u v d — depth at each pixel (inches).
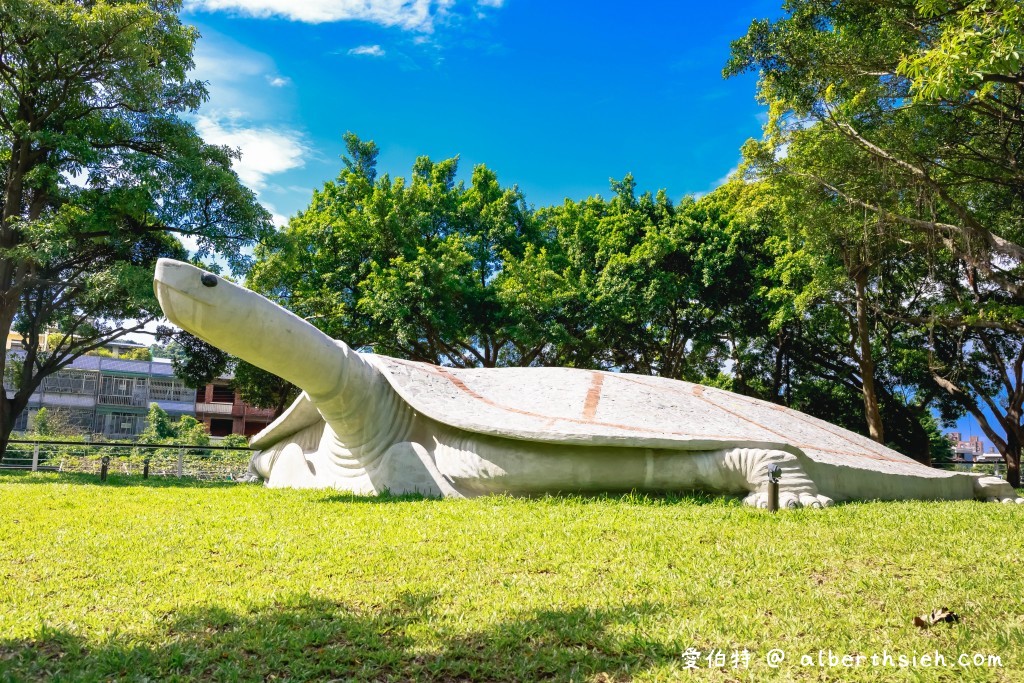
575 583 241.1
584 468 423.2
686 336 1111.6
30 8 724.7
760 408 568.4
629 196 1145.4
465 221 1100.5
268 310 414.3
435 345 1048.2
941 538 297.4
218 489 522.0
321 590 237.5
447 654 186.5
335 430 491.2
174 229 853.8
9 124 808.9
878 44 622.8
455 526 329.4
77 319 979.3
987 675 167.0
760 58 669.9
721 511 363.9
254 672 177.2
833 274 861.2
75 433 1461.6
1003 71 424.8
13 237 813.2
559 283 1008.2
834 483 436.5
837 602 217.3
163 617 211.9
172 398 1957.4
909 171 666.8
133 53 770.8
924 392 1237.7
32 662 180.7
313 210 1117.7
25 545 298.8
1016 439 1038.4
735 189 1166.3
